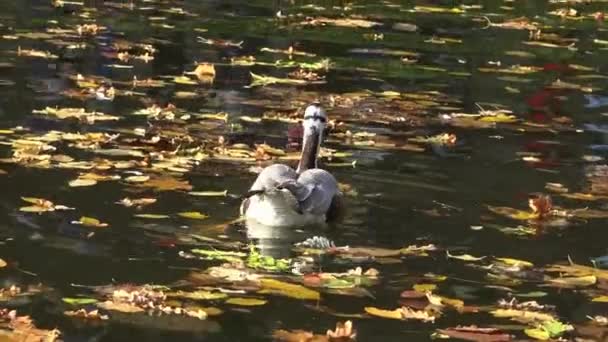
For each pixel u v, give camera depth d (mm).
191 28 19594
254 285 8477
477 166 12469
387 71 17391
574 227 10523
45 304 7871
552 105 15867
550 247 9922
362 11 23156
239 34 19453
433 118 14578
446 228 10312
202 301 8078
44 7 20469
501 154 13031
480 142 13523
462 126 14258
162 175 11211
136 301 7977
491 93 16391
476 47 20078
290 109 14375
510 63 18812
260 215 10148
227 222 10055
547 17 24297
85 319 7629
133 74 15672
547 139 13906
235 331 7566
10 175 10789
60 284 8273
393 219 10516
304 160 11508
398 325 7875
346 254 9430
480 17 23609
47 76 15039
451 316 8125
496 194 11469
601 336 7898
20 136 12086
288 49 18469
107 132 12555
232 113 13969
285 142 12820
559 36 21906
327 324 7816
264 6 22703
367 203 10945
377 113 14609
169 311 7855
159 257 8992
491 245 9898
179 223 9898
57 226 9547
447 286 8781
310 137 11539
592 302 8594
